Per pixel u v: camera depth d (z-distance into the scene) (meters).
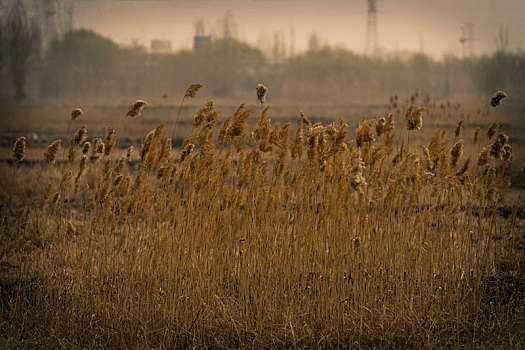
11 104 141.50
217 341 12.40
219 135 13.23
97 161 13.73
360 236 13.41
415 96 38.47
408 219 14.34
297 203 13.52
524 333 12.59
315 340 12.55
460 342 12.76
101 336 12.57
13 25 167.12
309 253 13.29
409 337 12.47
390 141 13.54
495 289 14.63
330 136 13.50
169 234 13.06
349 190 13.35
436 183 14.37
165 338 12.43
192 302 12.87
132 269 12.98
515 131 53.84
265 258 13.39
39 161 42.59
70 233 14.31
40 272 14.42
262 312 12.98
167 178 13.40
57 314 12.85
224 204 13.32
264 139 13.16
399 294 13.29
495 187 14.65
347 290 13.26
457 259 14.45
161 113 116.69
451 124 67.38
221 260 13.23
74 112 13.54
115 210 13.68
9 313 13.29
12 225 18.84
